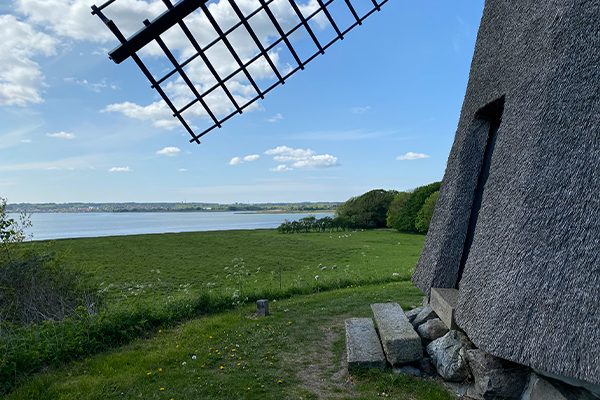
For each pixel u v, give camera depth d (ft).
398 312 20.07
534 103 12.48
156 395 14.94
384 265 56.49
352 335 18.35
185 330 22.88
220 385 15.67
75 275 25.63
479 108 17.37
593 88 11.07
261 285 38.83
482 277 12.53
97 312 23.75
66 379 16.62
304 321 24.61
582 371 9.27
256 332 22.36
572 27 11.94
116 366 17.85
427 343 16.76
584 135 10.93
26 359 17.10
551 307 10.14
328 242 98.22
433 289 16.97
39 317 22.63
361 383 15.24
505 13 16.70
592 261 9.89
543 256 10.67
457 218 17.39
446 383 14.60
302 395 14.74
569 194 10.74
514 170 12.57
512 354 10.44
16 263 23.36
